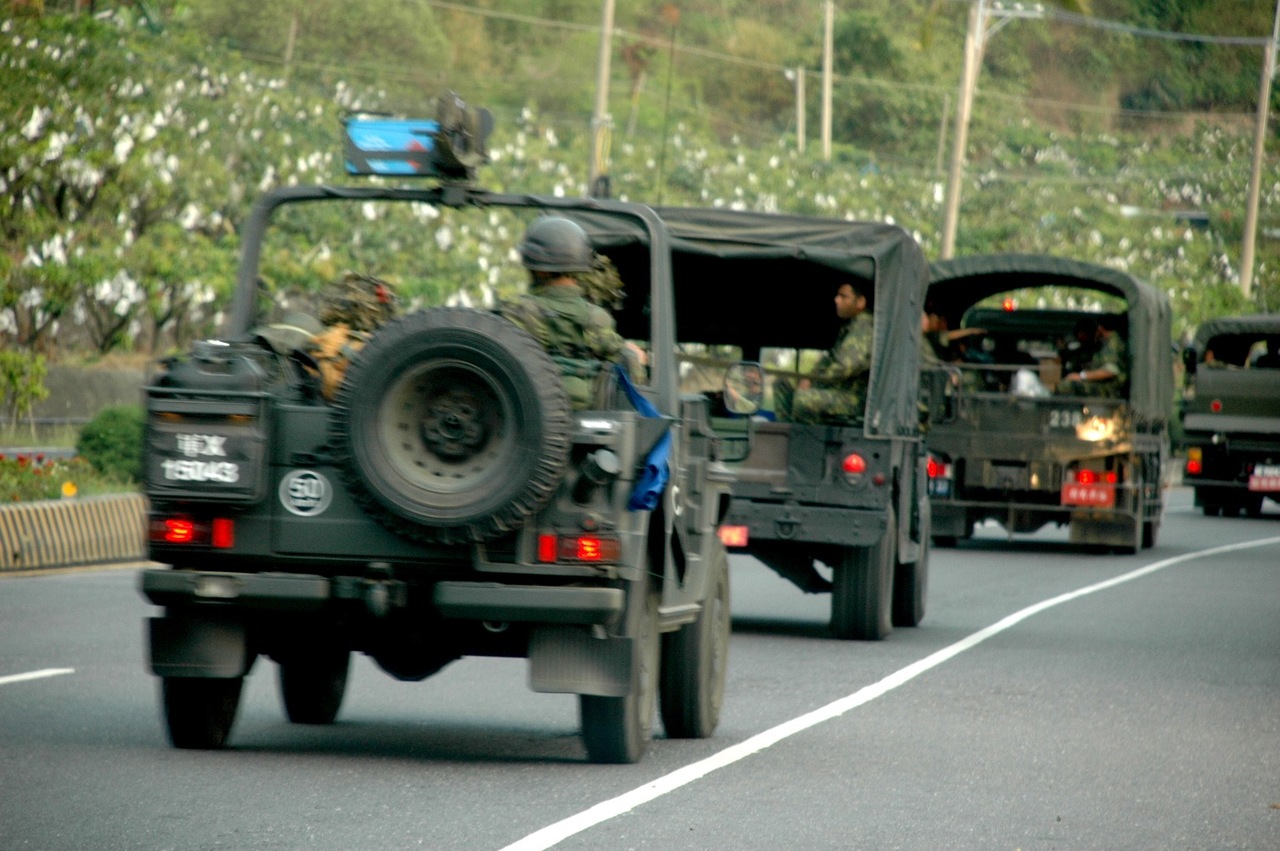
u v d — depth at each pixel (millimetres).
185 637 28938
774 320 56656
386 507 27328
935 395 60250
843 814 26969
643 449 28328
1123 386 87438
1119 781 30594
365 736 33281
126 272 103562
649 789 28250
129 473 84625
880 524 51281
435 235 113500
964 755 32781
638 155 177625
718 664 34781
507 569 27797
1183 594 68000
